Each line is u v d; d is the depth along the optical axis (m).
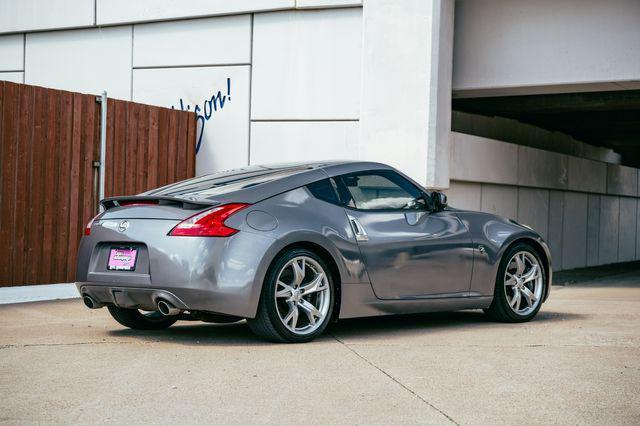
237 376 4.63
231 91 11.70
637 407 3.97
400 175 6.63
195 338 6.07
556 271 14.65
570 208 15.30
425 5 10.48
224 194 5.72
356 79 10.99
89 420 3.68
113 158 9.88
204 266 5.44
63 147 9.19
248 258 5.51
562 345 5.75
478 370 4.84
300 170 6.18
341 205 6.12
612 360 5.16
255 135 11.55
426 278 6.45
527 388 4.37
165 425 3.62
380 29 10.72
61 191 9.16
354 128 11.00
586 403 4.05
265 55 11.49
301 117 11.29
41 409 3.86
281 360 5.12
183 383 4.44
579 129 17.02
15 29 13.07
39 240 8.91
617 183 17.64
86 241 6.06
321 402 4.05
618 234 18.11
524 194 13.41
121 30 12.46
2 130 8.52
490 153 12.09
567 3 10.71
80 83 12.77
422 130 10.48
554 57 10.80
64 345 5.64
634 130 17.27
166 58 12.15
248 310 5.51
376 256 6.15
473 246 6.75
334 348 5.60
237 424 3.64
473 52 11.26
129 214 5.86
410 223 6.43
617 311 7.90
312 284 5.85
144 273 5.64
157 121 10.58
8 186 8.58
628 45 10.41
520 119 15.32
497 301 6.94
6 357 5.15
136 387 4.34
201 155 11.90
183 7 11.91
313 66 11.23
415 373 4.75
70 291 8.94
